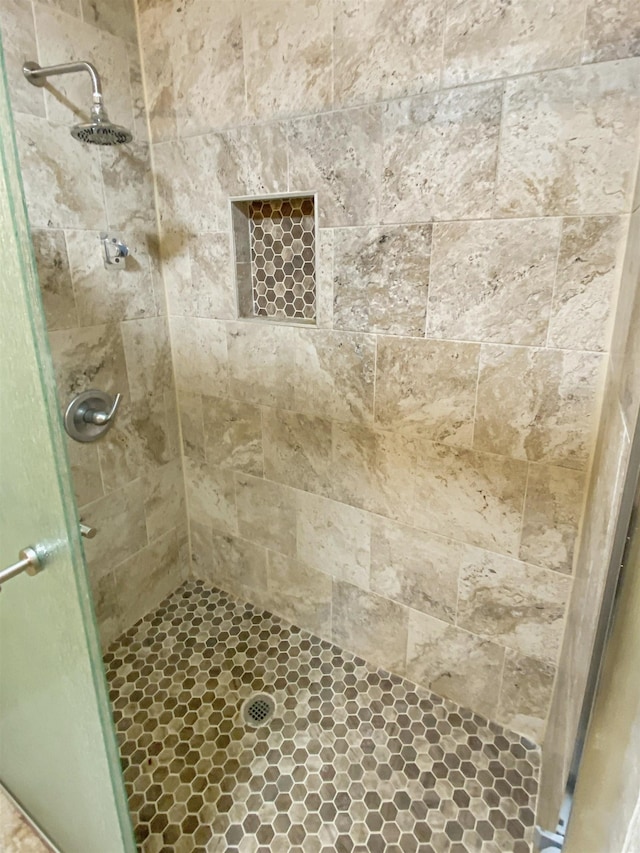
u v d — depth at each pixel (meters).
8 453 0.78
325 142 1.24
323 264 1.34
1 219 0.58
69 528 0.68
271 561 1.79
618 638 0.52
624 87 0.89
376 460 1.42
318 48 1.19
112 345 1.55
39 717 1.00
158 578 1.91
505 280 1.10
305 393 1.49
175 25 1.39
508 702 1.40
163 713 1.49
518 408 1.16
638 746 0.39
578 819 0.66
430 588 1.43
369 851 1.14
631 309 0.75
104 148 1.42
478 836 1.17
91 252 1.44
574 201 0.99
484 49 1.00
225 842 1.17
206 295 1.61
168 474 1.86
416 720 1.46
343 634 1.69
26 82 1.21
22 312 0.60
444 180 1.11
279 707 1.50
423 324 1.23
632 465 0.50
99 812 0.91
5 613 0.97
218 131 1.41
